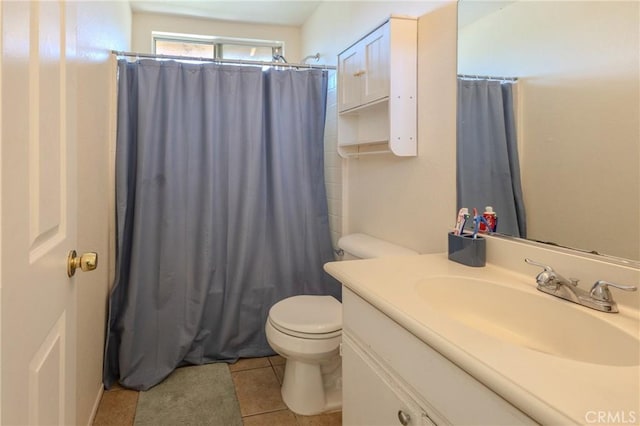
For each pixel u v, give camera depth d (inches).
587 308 35.2
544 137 43.6
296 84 89.4
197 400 73.3
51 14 30.7
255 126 85.7
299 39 128.8
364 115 82.0
